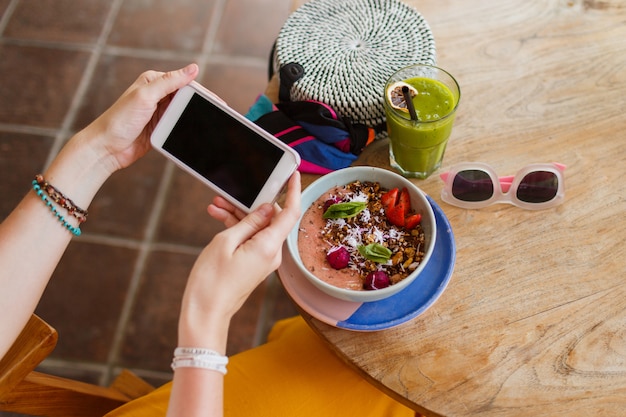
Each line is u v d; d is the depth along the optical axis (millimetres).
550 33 1084
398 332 846
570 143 983
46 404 1009
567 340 824
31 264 840
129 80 2100
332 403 971
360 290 844
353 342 844
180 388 707
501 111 1020
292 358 1023
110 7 2254
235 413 972
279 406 970
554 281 871
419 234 882
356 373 930
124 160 932
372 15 1063
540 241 907
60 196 851
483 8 1118
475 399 793
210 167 839
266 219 784
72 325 1690
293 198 775
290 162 804
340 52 1022
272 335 1209
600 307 845
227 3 2227
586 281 867
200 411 698
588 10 1098
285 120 995
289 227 771
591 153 972
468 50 1079
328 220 906
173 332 1670
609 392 785
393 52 1015
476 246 912
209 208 853
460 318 852
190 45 2150
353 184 929
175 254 1771
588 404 779
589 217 919
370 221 899
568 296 857
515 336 833
